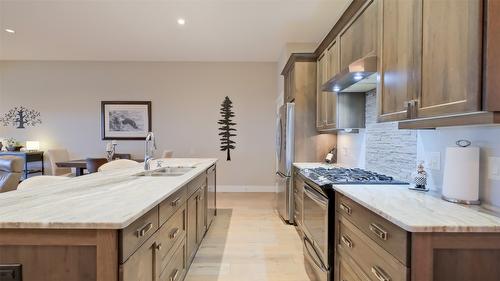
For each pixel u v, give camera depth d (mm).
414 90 1438
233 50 5352
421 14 1378
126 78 6016
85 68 5984
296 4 3596
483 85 1034
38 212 1177
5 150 5727
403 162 2145
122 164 3195
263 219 4008
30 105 5973
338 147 3744
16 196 1483
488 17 1020
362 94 2926
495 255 1085
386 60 1764
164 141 6059
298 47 4883
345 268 1771
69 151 6008
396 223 1145
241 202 5055
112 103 6012
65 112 6016
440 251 1086
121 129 6035
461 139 1560
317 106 3760
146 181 1999
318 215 2191
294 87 3906
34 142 5816
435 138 1773
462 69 1116
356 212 1591
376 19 1993
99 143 6039
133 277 1184
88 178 2129
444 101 1223
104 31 4453
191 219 2447
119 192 1599
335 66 3002
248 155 6090
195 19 4031
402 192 1698
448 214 1213
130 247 1154
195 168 2943
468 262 1086
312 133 3850
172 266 1812
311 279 2348
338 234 1903
